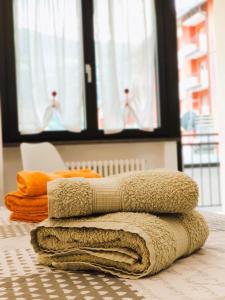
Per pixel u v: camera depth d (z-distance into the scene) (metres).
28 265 0.87
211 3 4.60
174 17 4.05
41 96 3.64
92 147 3.86
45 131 3.72
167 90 4.05
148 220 0.80
